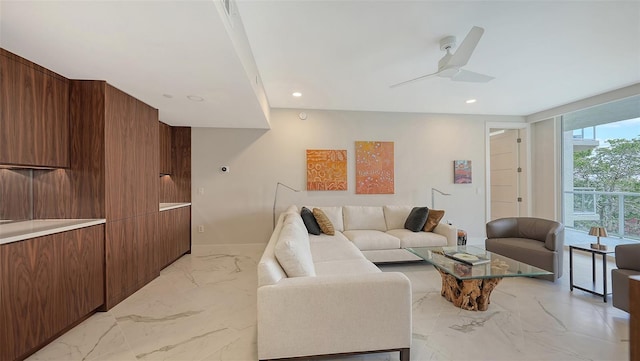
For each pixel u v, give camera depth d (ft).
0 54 5.95
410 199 15.90
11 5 4.39
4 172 7.23
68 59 6.48
